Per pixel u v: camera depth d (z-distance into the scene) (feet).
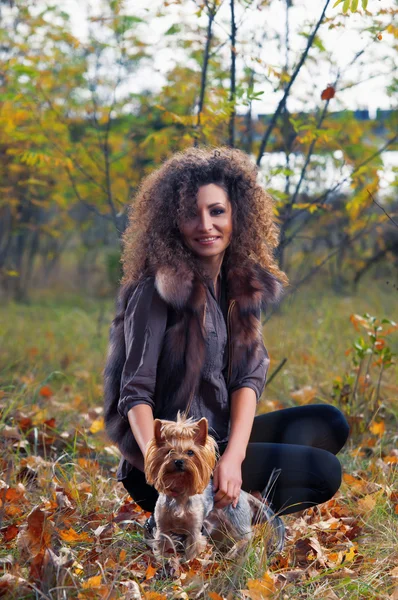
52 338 27.71
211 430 9.70
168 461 8.29
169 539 8.72
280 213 20.62
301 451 10.23
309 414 10.97
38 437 15.61
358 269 37.65
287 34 19.27
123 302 10.05
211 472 8.61
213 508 9.23
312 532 10.97
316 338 23.77
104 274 50.01
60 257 57.41
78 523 11.00
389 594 9.36
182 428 8.43
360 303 33.19
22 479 13.04
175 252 9.71
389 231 35.29
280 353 22.43
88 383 21.11
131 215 10.68
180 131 20.20
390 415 17.44
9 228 40.68
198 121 18.10
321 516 12.10
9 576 8.80
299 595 9.34
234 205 10.09
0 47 26.16
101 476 13.28
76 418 17.81
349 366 20.22
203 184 9.84
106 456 15.25
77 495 11.70
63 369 23.45
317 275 38.96
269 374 20.53
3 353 24.25
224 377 10.05
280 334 24.40
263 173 19.25
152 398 9.63
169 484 8.37
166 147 23.66
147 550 10.11
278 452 10.21
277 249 18.61
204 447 8.48
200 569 9.22
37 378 21.42
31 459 13.71
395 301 33.12
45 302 43.16
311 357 21.76
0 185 30.01
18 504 11.46
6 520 10.76
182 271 9.55
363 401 17.28
